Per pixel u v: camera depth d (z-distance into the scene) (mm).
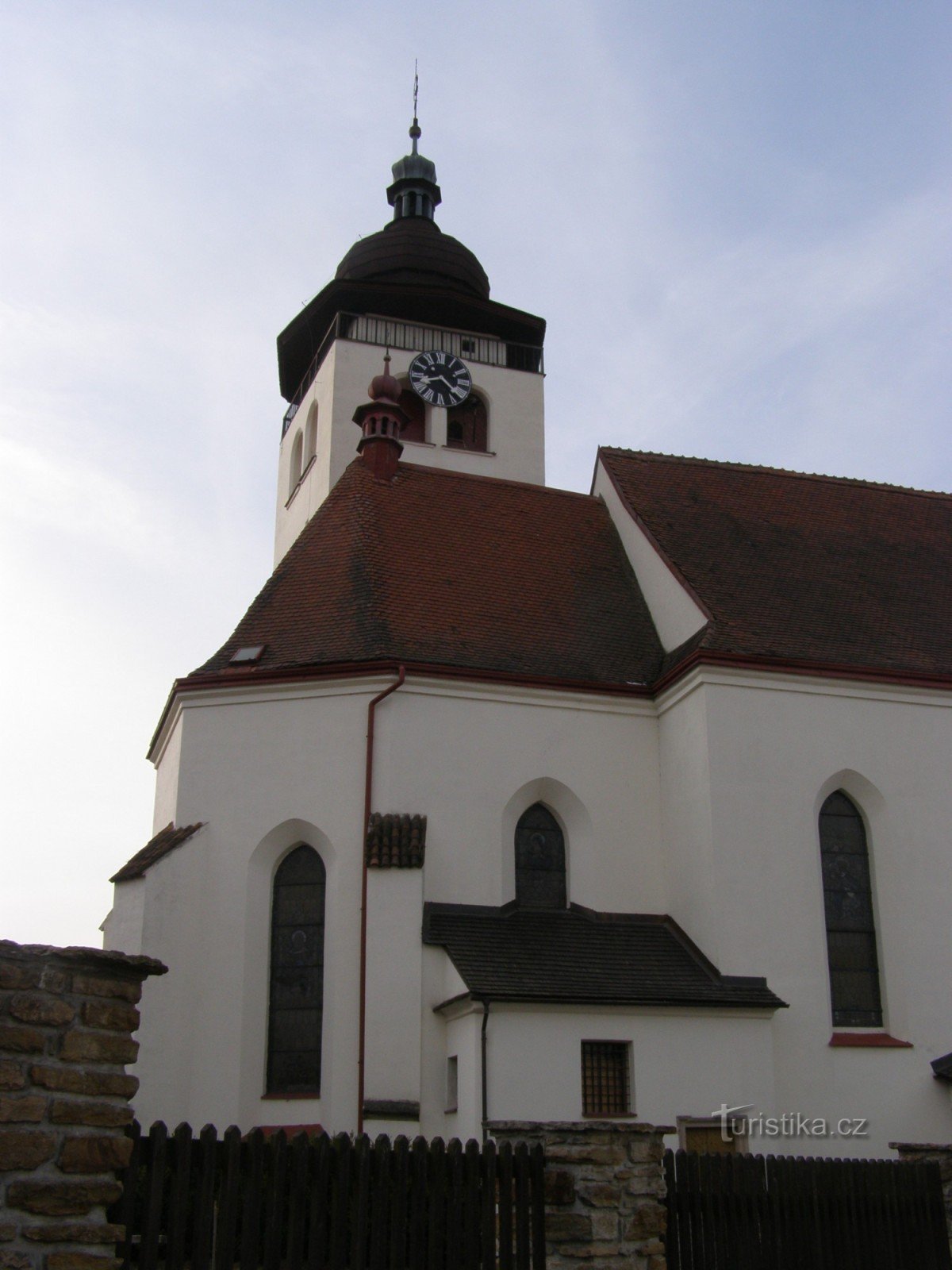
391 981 24531
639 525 32969
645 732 28859
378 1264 12578
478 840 26750
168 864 25812
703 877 26156
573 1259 14492
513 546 33031
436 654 28156
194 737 27438
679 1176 15625
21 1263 9836
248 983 25672
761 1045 24250
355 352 45594
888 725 27938
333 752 26797
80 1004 10625
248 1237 11461
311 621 29109
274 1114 24891
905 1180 17281
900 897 26812
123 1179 10758
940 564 34750
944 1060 25688
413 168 52781
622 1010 23609
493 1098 22328
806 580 31938
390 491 33438
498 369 48219
